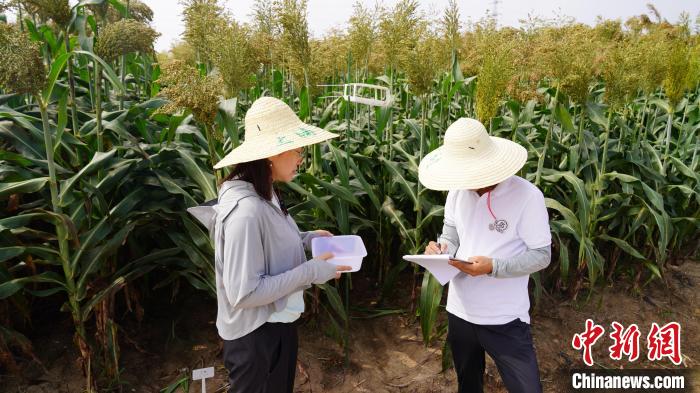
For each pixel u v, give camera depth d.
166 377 3.35
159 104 3.73
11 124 3.25
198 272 3.42
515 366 2.34
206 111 2.67
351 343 3.89
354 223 4.20
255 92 5.70
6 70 2.30
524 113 5.01
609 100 4.07
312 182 3.69
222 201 1.98
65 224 2.64
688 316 4.48
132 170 3.40
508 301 2.36
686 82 4.59
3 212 3.36
